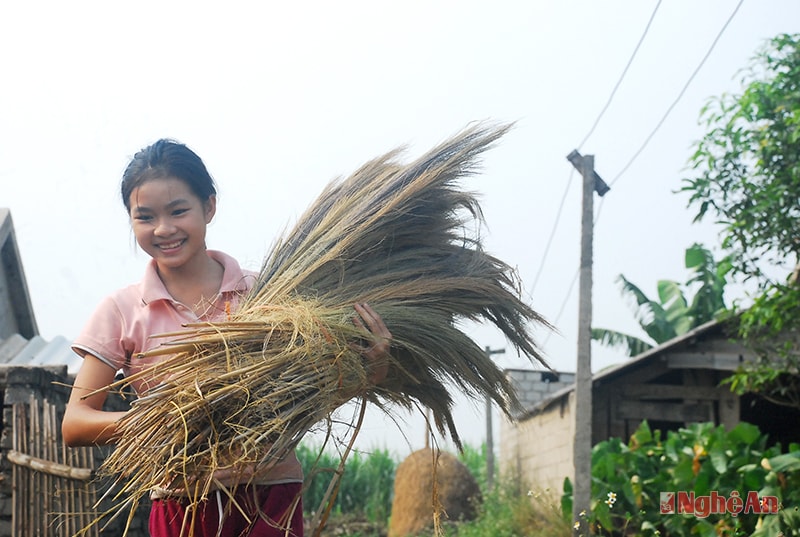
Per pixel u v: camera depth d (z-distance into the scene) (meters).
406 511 14.44
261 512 2.50
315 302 2.76
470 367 3.17
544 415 14.70
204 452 2.41
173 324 2.78
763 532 7.59
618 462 9.70
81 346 2.75
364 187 3.19
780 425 14.45
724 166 8.10
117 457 2.51
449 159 3.21
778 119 7.82
